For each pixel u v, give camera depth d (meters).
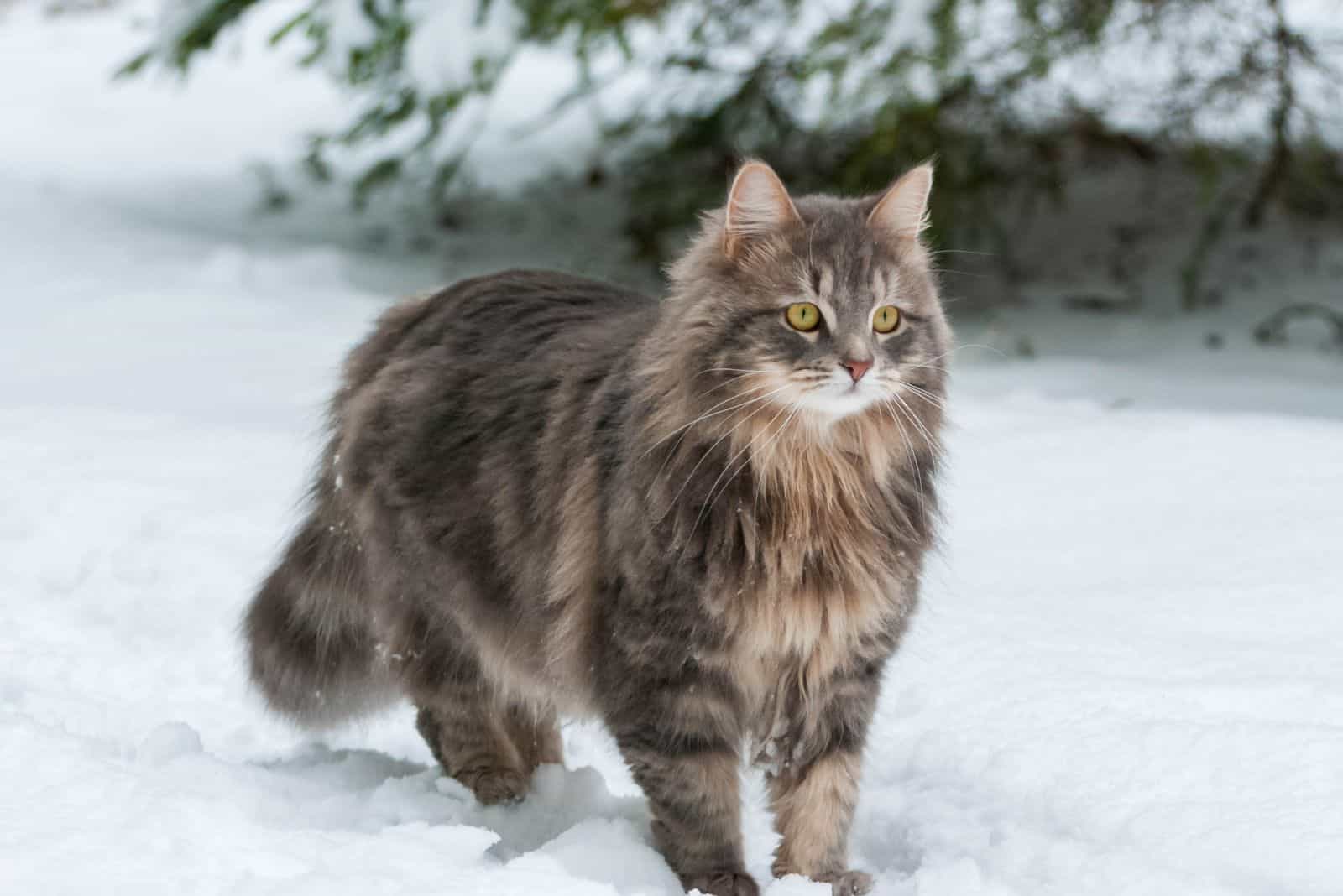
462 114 25.08
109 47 30.70
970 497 10.07
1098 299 17.25
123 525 9.63
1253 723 6.43
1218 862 5.46
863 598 5.70
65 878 4.61
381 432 6.72
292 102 26.84
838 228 5.83
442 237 20.00
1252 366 14.55
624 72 18.44
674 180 18.89
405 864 5.02
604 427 5.91
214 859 4.86
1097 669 7.29
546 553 6.04
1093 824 5.87
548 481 6.07
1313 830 5.56
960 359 14.69
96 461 10.76
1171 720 6.57
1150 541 9.12
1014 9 15.83
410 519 6.55
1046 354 15.23
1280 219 19.56
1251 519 9.30
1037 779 6.29
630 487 5.64
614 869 5.58
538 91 26.47
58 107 26.25
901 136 16.05
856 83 14.52
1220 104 18.36
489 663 6.48
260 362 13.74
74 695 7.28
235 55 17.20
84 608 8.55
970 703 7.02
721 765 5.68
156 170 22.94
